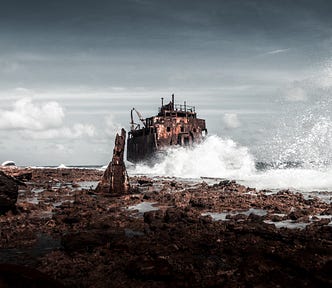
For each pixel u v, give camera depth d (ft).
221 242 23.54
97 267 18.65
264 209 40.65
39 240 25.18
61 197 49.90
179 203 44.86
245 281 16.28
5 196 34.37
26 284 12.89
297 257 18.74
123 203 44.65
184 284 16.01
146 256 20.24
